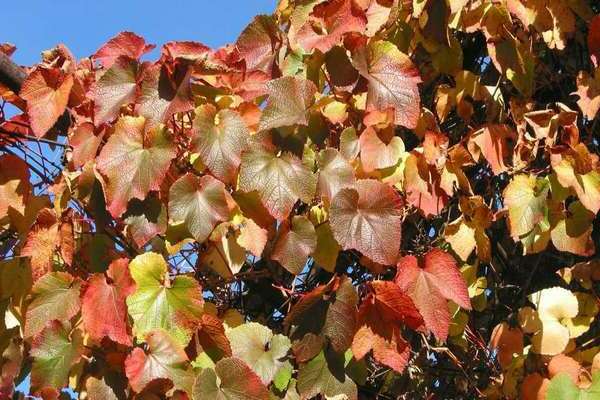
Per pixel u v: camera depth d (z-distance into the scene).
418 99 3.12
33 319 3.00
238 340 2.99
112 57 3.19
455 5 3.28
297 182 3.02
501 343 3.17
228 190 3.10
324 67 3.23
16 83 3.29
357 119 3.18
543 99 3.52
